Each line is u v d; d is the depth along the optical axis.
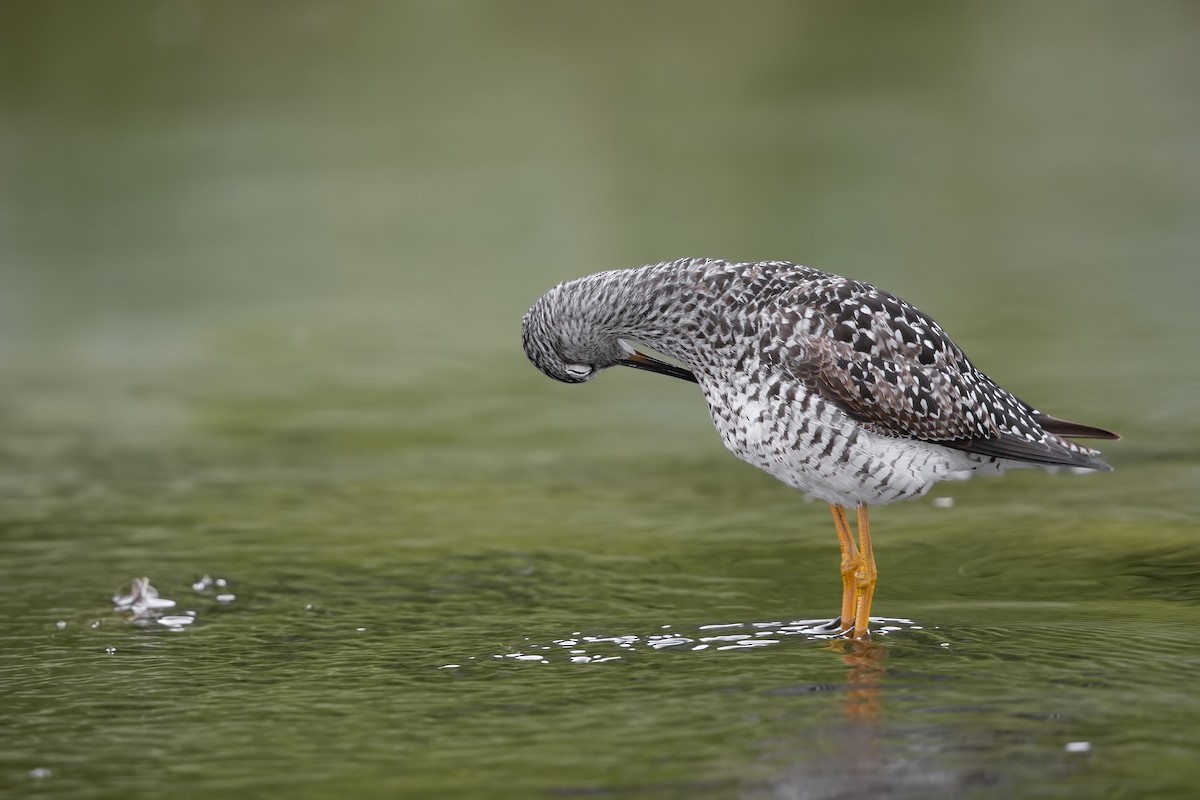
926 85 31.48
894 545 12.11
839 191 25.27
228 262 23.28
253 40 34.69
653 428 16.56
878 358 9.89
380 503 13.88
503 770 7.47
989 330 18.95
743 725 7.99
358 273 22.70
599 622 10.26
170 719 8.45
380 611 10.65
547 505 13.72
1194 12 36.00
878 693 8.45
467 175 26.77
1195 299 19.94
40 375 19.06
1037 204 24.52
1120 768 7.25
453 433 16.45
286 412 17.36
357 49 34.66
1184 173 25.67
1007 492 13.61
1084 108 29.67
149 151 28.41
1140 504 12.92
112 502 14.00
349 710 8.51
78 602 11.02
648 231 23.36
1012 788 7.04
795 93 31.28
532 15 36.91
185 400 17.92
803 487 10.24
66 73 32.50
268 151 28.27
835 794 7.04
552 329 10.69
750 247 22.48
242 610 10.74
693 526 12.91
